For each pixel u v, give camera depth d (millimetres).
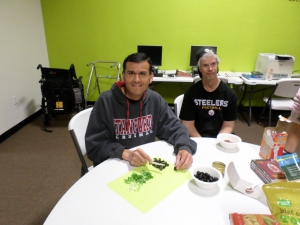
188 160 1037
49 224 715
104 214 755
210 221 738
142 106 1306
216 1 3447
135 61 1144
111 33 3707
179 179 942
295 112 1169
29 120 3434
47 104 3076
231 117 1754
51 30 3734
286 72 3240
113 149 1135
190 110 1763
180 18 3570
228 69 3816
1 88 2816
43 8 3604
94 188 877
